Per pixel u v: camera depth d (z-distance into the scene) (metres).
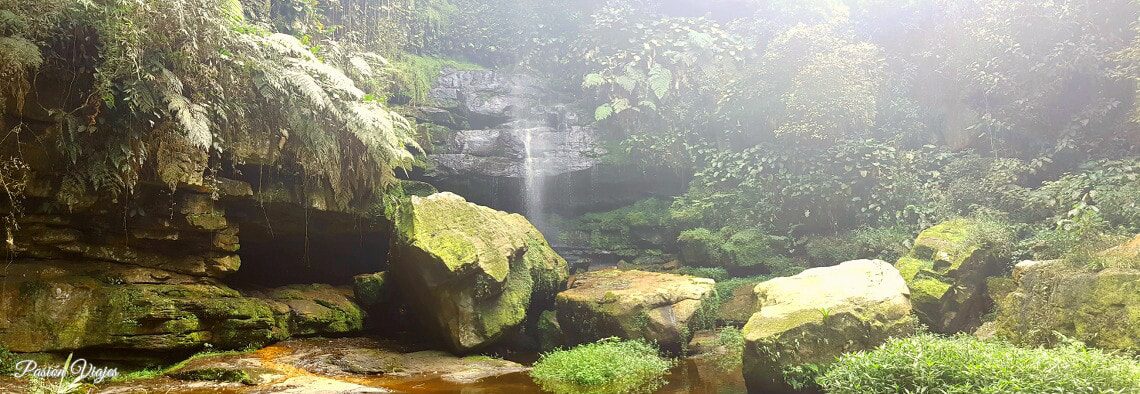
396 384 7.11
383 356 8.36
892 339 5.60
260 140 8.26
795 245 11.77
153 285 7.49
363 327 9.66
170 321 7.24
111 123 6.85
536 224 14.16
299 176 8.98
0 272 6.61
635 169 14.08
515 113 15.04
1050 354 4.88
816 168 11.81
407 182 11.77
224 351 7.85
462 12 17.33
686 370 7.91
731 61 14.87
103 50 6.72
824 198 11.55
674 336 8.61
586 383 7.18
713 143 14.07
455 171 13.22
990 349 5.10
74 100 6.73
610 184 14.16
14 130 6.28
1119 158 10.15
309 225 9.57
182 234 7.85
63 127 6.68
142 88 6.70
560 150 14.19
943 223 9.40
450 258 8.32
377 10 14.02
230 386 6.59
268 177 8.70
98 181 6.79
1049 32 11.05
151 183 7.23
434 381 7.33
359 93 8.59
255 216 8.81
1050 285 6.29
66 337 6.67
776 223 12.23
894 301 6.67
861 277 7.05
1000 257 8.52
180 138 7.20
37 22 6.29
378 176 9.94
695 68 15.02
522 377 7.61
